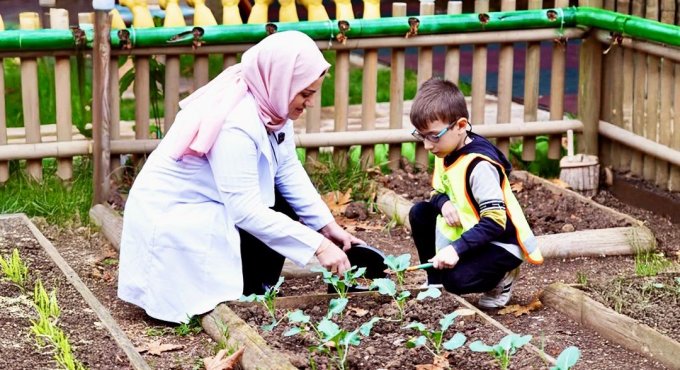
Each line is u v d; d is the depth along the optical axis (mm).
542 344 5531
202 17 8828
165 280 6129
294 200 6480
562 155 9828
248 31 8703
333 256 5941
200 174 6133
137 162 8891
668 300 6258
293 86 5934
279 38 5953
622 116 9367
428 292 5746
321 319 5957
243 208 5941
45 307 6023
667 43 8406
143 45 8531
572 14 9367
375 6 9227
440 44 9203
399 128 9383
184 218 6098
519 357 5461
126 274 6305
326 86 12461
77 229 8133
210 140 5922
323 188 8977
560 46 9523
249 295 6367
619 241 7738
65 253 7648
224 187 5957
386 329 5824
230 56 8852
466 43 9273
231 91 6020
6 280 6492
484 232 6047
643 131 9133
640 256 7652
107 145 8383
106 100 8320
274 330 5805
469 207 6176
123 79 9102
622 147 9422
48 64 11266
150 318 6316
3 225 7707
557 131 9578
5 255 6996
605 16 9055
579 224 8117
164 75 8992
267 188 6164
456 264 6250
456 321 5898
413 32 9047
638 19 8750
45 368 5270
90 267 7359
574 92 13320
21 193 8500
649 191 8898
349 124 10922
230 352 5465
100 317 5973
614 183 9297
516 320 6312
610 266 7461
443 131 6070
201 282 6109
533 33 9383
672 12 8805
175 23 8750
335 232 6488
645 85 9062
